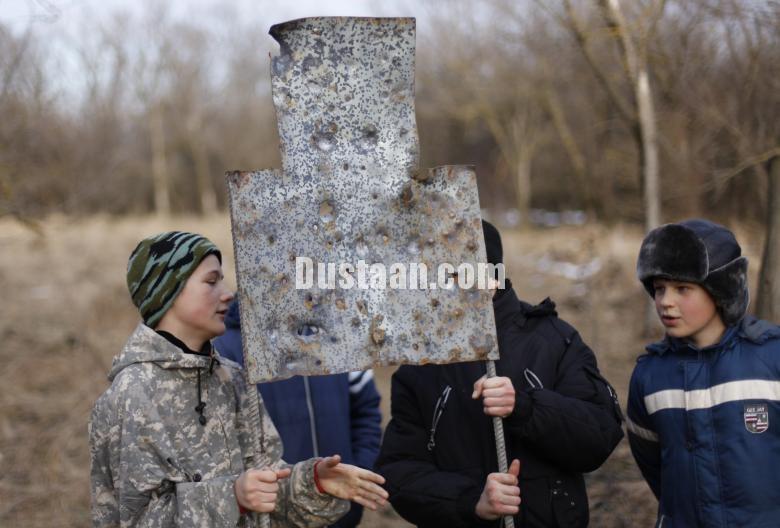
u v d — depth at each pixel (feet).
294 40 8.61
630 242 45.85
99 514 8.59
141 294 8.93
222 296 9.08
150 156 108.17
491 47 75.20
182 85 117.80
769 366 9.04
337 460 8.50
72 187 33.06
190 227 71.10
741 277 9.16
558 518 9.54
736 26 18.71
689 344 9.46
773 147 17.29
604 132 36.76
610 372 25.62
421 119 96.22
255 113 126.52
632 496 16.11
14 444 23.03
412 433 10.23
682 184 25.16
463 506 9.45
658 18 20.80
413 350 8.71
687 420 9.28
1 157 25.45
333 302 8.59
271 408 11.91
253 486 8.07
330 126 8.69
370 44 8.72
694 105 21.40
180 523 8.11
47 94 28.91
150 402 8.43
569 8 23.99
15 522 18.76
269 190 8.46
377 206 8.77
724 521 8.98
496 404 8.95
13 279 45.39
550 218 87.25
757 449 8.93
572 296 37.50
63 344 32.24
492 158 101.65
